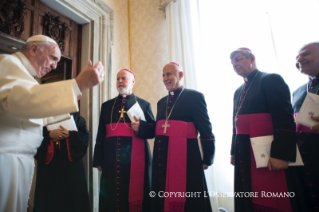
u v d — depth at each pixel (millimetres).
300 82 2316
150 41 3592
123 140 2062
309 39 2307
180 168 1620
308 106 1373
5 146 985
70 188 2049
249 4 2758
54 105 853
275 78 1479
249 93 1610
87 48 2930
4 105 880
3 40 2043
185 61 3023
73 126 2197
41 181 2049
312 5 2326
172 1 3328
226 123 2662
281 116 1356
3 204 960
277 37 2492
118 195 1896
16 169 1020
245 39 2719
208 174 2646
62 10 2660
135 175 1976
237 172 1545
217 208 2525
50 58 1255
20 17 2162
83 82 926
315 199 1383
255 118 1488
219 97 2764
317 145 1453
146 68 3537
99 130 2273
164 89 3330
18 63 1078
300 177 1508
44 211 1967
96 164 2094
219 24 2945
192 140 1717
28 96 854
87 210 2096
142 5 3787
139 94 3502
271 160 1315
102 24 3105
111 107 2312
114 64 3254
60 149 2119
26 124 1091
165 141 1736
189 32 3125
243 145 1510
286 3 2492
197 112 1759
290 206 1284
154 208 1672
